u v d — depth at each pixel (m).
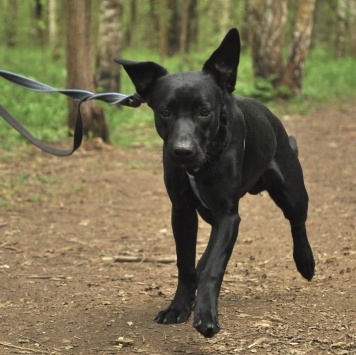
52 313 6.50
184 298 6.18
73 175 13.00
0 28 38.00
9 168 13.23
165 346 5.66
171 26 36.56
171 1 36.38
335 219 9.99
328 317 6.17
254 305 6.61
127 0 44.12
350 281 7.16
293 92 23.44
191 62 26.69
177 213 6.01
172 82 5.41
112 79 19.67
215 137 5.56
